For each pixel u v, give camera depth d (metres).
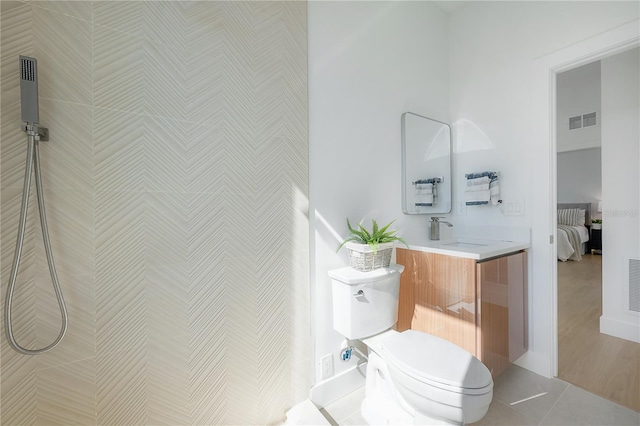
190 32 1.19
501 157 2.02
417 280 1.82
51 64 0.95
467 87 2.22
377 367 1.43
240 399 1.32
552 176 1.79
